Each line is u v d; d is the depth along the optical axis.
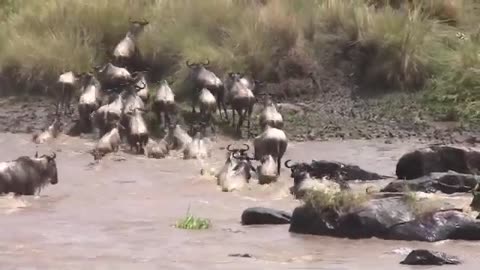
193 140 63.16
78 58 81.88
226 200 49.03
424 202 40.16
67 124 73.38
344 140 69.06
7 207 46.34
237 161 53.66
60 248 36.91
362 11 84.62
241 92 70.44
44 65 81.12
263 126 67.31
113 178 55.59
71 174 56.81
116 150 63.81
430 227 38.75
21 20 87.69
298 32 83.06
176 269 33.06
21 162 49.94
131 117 64.94
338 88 79.62
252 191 51.38
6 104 78.62
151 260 34.69
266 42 81.94
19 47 82.56
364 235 39.19
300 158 62.62
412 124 72.56
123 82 74.56
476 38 82.62
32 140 68.31
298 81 79.81
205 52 80.25
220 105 74.62
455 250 36.62
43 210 45.72
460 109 74.31
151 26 83.69
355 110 76.00
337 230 39.66
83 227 41.44
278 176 55.00
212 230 41.09
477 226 38.66
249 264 33.97
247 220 42.78
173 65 80.62
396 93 78.81
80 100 71.06
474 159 54.69
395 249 36.94
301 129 71.44
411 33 81.56
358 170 55.50
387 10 86.12
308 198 40.81
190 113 74.38
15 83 81.06
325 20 84.88
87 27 85.44
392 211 39.53
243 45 81.50
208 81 73.31
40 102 79.19
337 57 82.12
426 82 78.88
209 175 56.19
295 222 40.72
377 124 72.69
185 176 56.25
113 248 36.97
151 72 80.75
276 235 40.03
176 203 48.09
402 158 55.69
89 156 63.16
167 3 86.81
